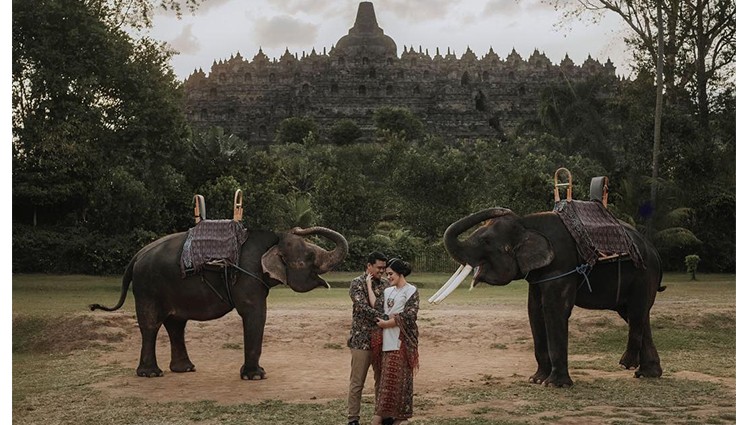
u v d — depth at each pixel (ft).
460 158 161.99
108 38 107.04
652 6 128.06
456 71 393.09
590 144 166.40
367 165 189.26
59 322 49.52
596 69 400.67
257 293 35.68
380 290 26.45
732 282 93.66
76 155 109.91
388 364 25.36
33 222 116.57
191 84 422.41
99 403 30.27
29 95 104.83
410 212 155.22
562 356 33.65
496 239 34.94
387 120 321.32
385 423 25.76
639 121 135.33
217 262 35.19
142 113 111.34
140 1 113.39
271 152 246.47
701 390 32.17
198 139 143.02
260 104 396.98
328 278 104.94
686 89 140.56
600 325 50.31
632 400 30.04
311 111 360.89
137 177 116.37
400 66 387.75
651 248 37.01
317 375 36.86
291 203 130.31
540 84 376.07
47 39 101.14
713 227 122.42
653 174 115.96
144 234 111.14
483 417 26.86
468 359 42.45
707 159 124.88
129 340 47.26
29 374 37.76
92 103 107.65
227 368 39.09
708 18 135.33
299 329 48.88
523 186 124.26
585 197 119.14
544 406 28.84
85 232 113.29
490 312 55.11
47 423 27.12
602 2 130.21
